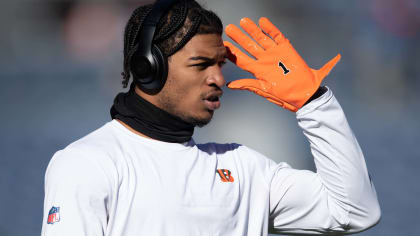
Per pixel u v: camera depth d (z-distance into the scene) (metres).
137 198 6.97
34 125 42.50
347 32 92.75
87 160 6.92
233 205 7.46
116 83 68.12
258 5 96.69
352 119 44.47
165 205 7.03
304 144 31.14
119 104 7.48
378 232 20.28
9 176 28.23
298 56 7.97
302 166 26.52
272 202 8.05
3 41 99.56
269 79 7.95
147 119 7.31
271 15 97.50
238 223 7.55
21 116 47.00
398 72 58.94
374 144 35.47
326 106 7.69
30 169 29.75
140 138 7.31
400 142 35.81
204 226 7.20
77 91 62.12
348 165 7.68
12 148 34.81
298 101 7.79
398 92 58.12
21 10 100.94
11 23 100.62
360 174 7.72
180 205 7.09
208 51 7.27
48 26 101.31
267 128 36.00
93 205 6.74
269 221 8.22
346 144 7.70
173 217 7.04
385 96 56.09
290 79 7.83
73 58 94.38
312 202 7.92
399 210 22.80
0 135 39.06
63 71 80.25
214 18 7.38
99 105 51.91
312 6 98.44
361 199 7.75
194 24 7.21
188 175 7.29
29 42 100.38
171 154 7.33
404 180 27.38
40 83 69.56
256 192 7.88
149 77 7.25
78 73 77.94
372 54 59.22
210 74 7.36
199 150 7.63
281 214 8.12
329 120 7.68
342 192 7.73
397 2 58.56
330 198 7.87
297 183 7.98
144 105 7.32
